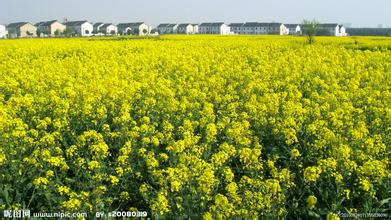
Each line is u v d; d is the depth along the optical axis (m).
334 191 7.32
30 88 14.52
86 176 7.50
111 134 9.27
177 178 7.00
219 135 10.25
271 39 44.06
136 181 7.85
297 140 9.27
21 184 7.34
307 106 12.34
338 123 10.15
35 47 28.38
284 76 18.14
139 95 12.95
